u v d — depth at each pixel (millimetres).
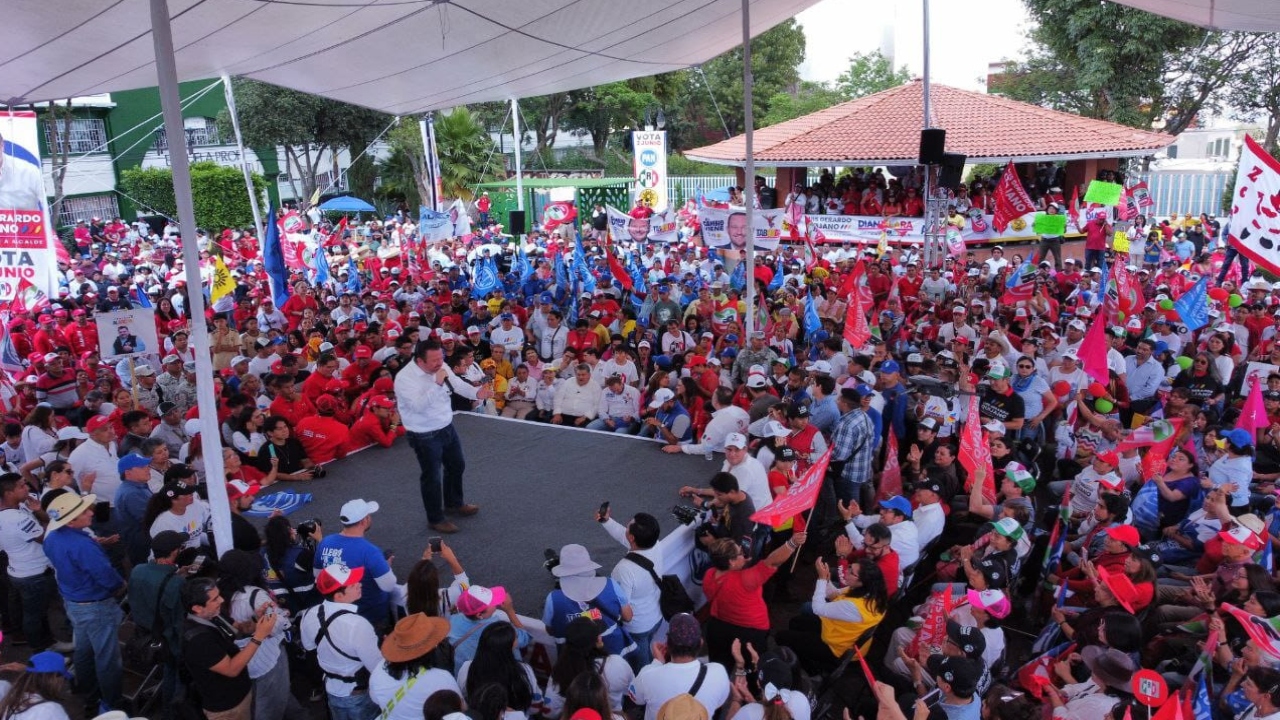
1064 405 10586
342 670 5656
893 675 6523
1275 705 4746
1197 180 31922
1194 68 30312
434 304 17500
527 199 39719
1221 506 7383
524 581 7230
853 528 7617
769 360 11570
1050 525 8258
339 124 38938
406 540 7984
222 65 12922
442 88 16781
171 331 16500
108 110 35812
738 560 6617
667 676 5301
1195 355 11539
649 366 13406
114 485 8539
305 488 9258
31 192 14805
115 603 6730
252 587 5898
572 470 9570
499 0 11078
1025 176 28344
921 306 15602
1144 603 6363
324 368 10969
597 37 13633
